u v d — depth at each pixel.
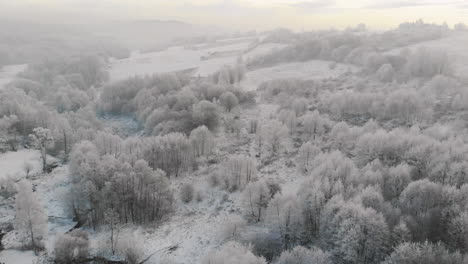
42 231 60.94
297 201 59.44
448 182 58.44
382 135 74.25
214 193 76.88
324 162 67.69
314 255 48.62
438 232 50.38
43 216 61.25
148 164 79.31
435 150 64.88
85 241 59.28
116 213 64.62
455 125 85.94
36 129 84.12
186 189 75.44
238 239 59.50
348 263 50.91
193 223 68.38
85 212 69.62
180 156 85.12
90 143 81.50
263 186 65.69
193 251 60.94
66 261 57.41
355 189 57.56
